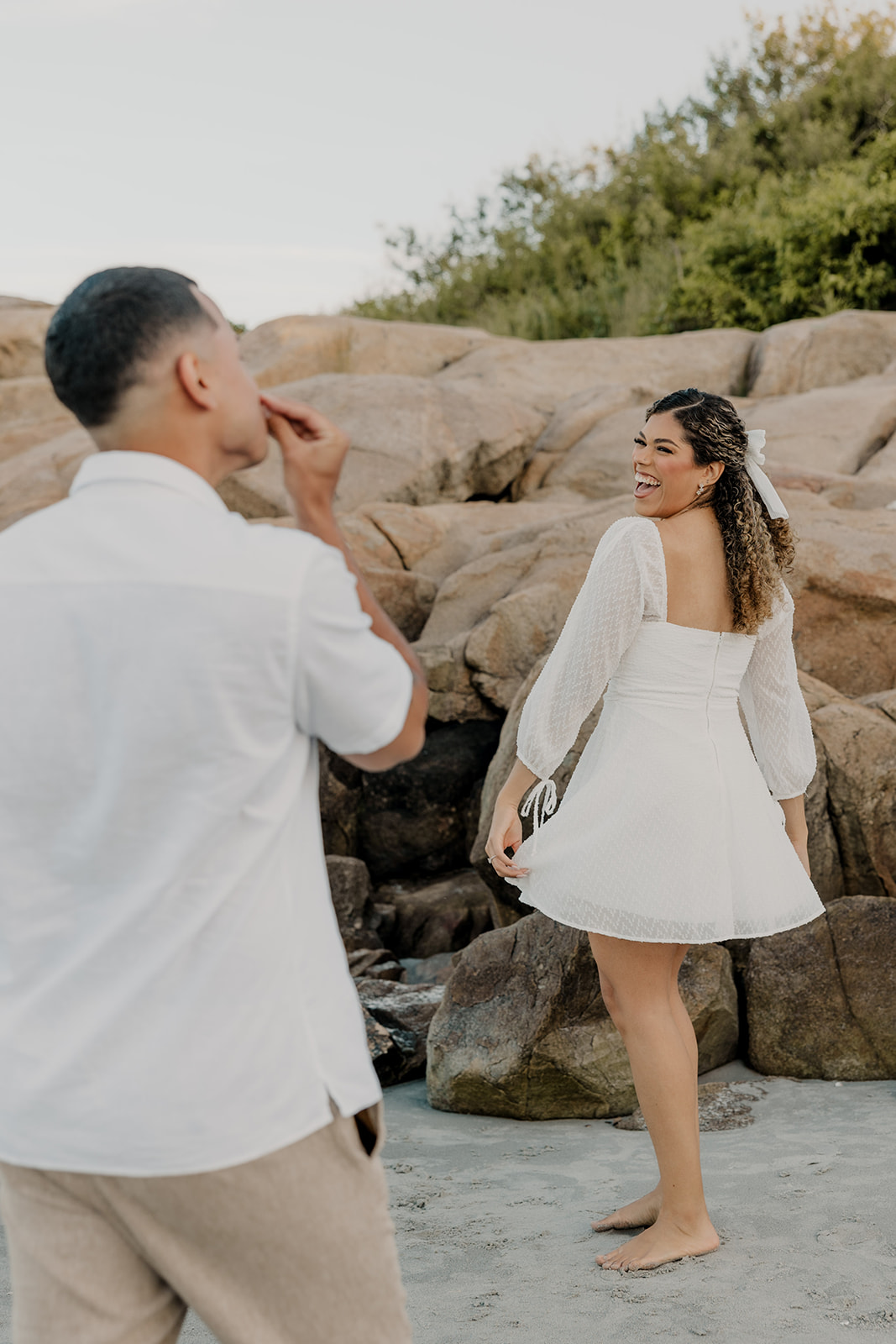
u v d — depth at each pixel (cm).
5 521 879
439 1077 396
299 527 148
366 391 918
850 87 1984
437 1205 304
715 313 1422
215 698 123
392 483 855
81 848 125
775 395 1045
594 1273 252
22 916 126
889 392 880
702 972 391
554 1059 376
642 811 259
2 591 127
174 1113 121
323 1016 131
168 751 123
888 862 438
